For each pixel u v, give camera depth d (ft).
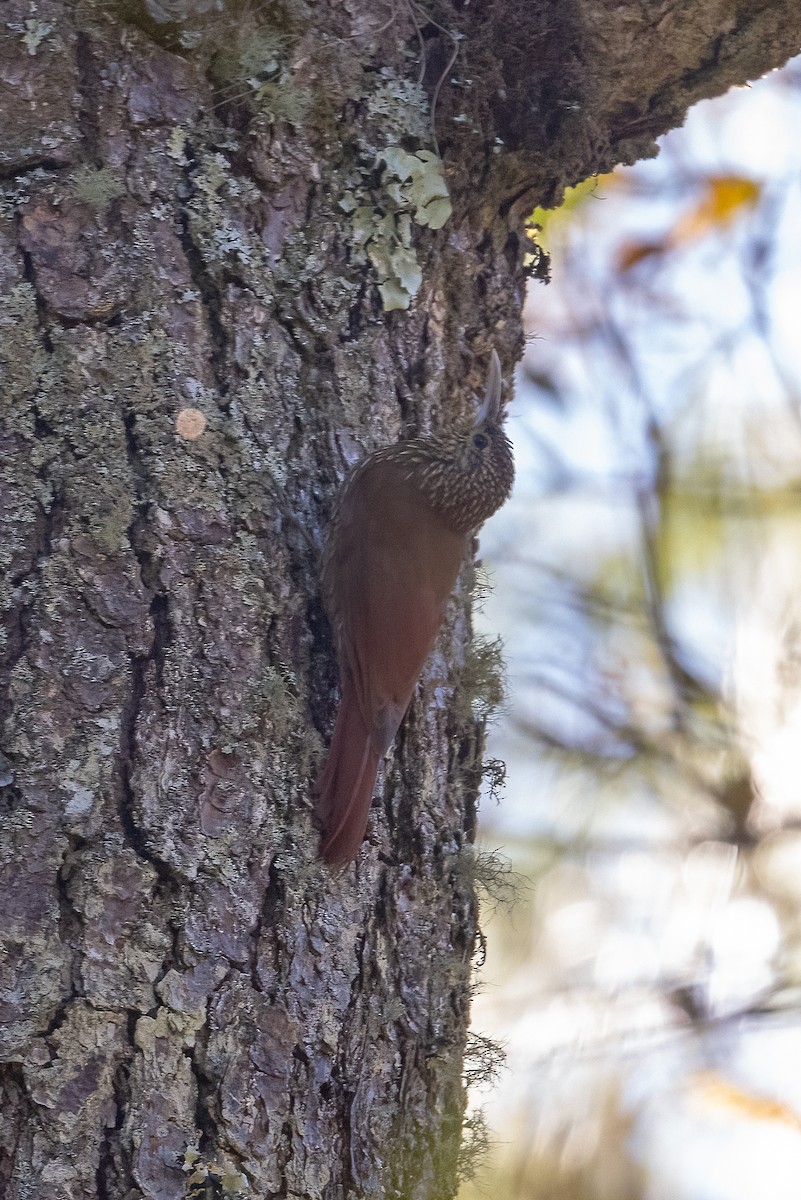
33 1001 18.37
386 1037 20.86
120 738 19.29
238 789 19.86
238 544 20.54
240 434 20.85
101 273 20.24
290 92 21.56
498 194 23.84
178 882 19.27
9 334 19.75
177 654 19.77
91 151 20.54
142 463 20.04
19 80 20.31
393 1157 20.63
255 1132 19.17
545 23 23.02
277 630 20.80
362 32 22.35
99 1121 18.43
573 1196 29.32
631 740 33.58
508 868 27.68
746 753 33.30
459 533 24.52
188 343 20.65
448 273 23.44
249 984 19.54
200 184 21.01
